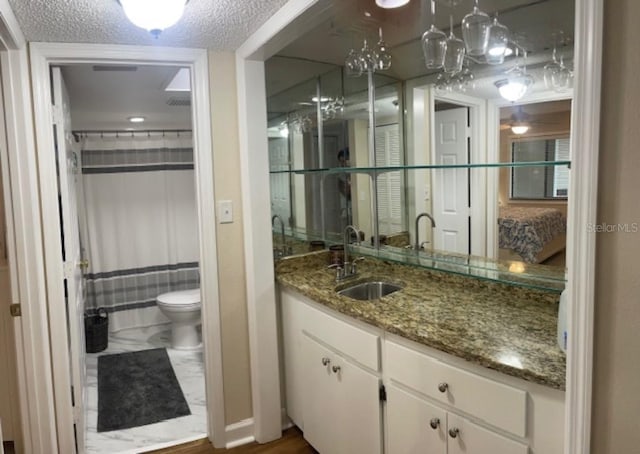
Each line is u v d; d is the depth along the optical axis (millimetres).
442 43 1826
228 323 2373
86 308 4004
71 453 2133
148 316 4348
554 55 1661
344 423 1982
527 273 1796
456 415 1472
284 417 2539
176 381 3203
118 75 2566
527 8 1718
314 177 2803
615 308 854
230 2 1599
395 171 2430
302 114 2775
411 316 1727
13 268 1938
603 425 892
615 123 826
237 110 2277
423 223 2293
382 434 1790
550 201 1694
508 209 1855
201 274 2330
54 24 1745
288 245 2863
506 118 1840
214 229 2287
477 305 1848
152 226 4305
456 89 2059
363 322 1812
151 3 1378
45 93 1961
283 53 2578
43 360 2000
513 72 1794
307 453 2324
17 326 1967
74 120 3807
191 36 1975
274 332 2404
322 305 2074
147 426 2623
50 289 2027
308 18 1612
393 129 2441
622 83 811
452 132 2094
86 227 4047
